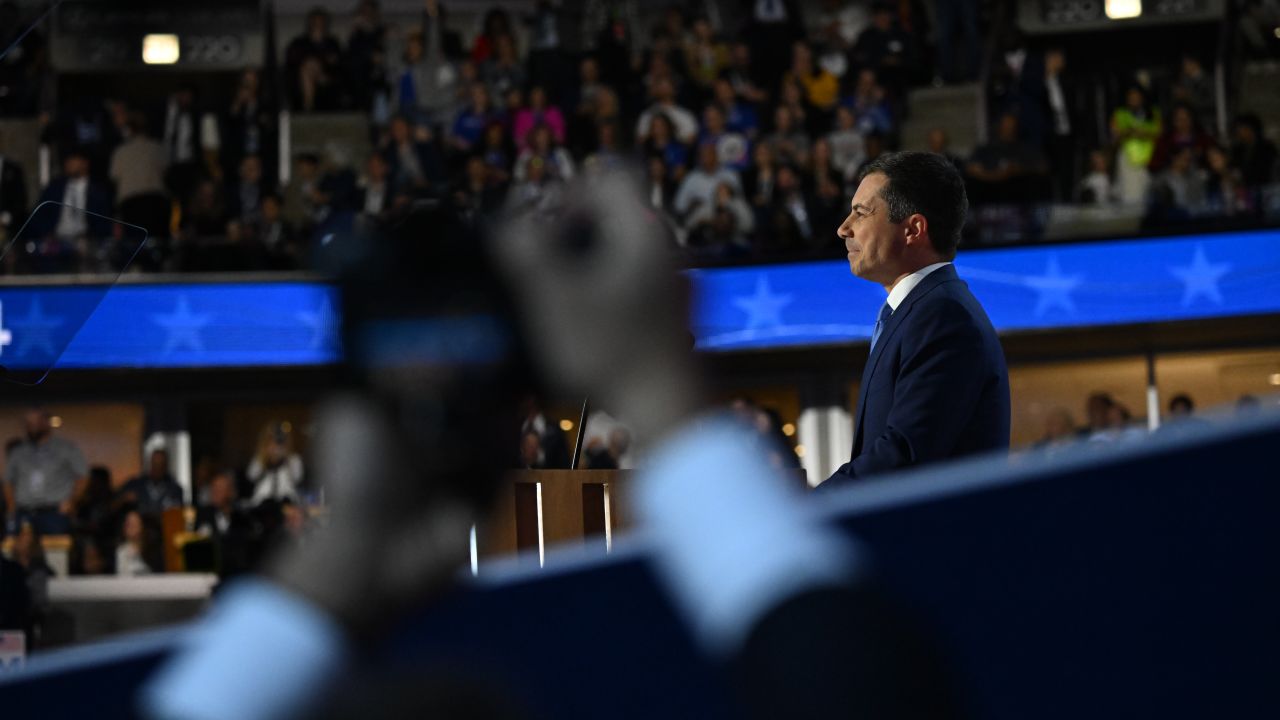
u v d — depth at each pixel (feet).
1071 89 94.79
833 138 91.97
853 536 3.84
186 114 99.60
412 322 3.09
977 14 102.37
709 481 3.26
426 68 104.27
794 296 85.56
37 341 40.01
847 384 93.04
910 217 21.48
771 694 2.92
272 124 101.96
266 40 112.78
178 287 87.76
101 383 92.68
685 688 3.92
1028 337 86.12
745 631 3.03
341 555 3.03
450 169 96.12
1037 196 84.99
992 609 3.88
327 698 2.90
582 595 3.92
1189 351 88.53
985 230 83.66
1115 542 3.95
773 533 3.17
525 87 103.55
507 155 95.25
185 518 76.64
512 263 3.17
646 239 3.25
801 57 99.35
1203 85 95.55
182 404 94.43
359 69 107.04
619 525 19.20
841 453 92.48
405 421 3.07
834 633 2.93
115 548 76.43
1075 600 3.92
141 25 110.63
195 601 75.25
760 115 95.50
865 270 21.94
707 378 3.32
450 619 3.89
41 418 81.41
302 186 97.50
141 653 3.75
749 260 86.22
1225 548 3.97
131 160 89.71
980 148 85.56
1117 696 3.96
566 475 19.19
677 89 98.07
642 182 3.34
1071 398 90.43
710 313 3.33
